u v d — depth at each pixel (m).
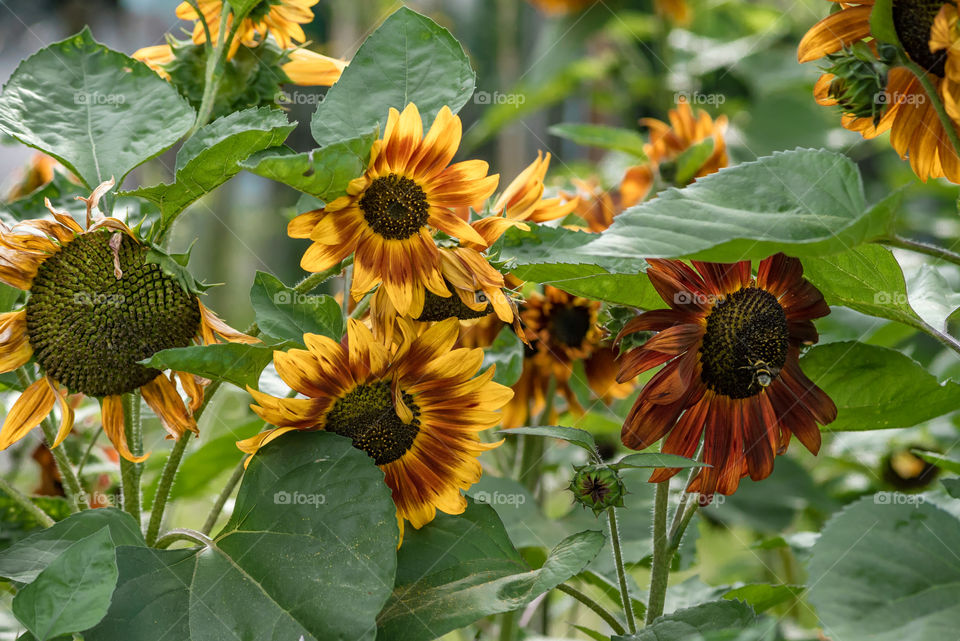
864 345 1.50
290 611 1.36
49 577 1.33
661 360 1.42
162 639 1.35
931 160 1.45
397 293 1.40
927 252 1.35
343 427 1.42
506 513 1.68
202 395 1.44
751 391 1.43
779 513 1.96
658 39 2.71
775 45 2.74
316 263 1.41
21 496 1.49
